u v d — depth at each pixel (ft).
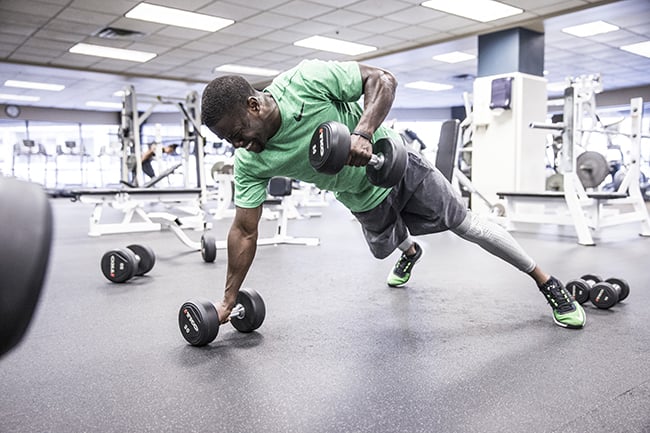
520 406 3.73
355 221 19.24
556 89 34.99
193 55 25.00
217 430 3.42
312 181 4.96
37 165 42.91
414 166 5.16
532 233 15.10
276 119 4.33
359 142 4.06
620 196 13.20
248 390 4.05
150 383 4.20
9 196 1.29
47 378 4.33
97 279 8.63
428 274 8.82
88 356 4.86
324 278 8.52
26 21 19.02
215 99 4.02
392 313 6.29
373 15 18.88
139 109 42.34
